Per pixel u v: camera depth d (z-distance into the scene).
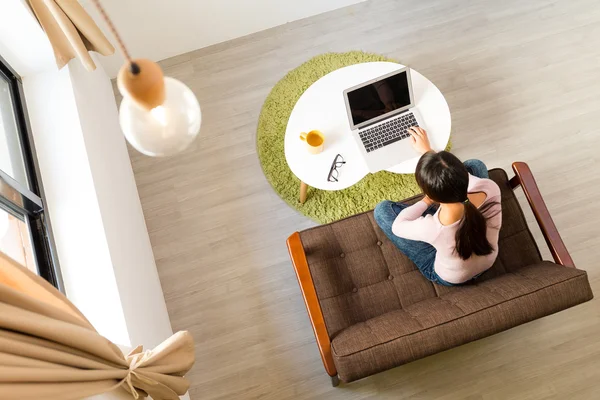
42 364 1.16
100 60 3.11
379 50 3.28
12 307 1.18
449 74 3.22
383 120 2.62
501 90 3.18
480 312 1.93
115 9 2.88
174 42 3.22
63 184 2.28
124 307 2.15
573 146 3.05
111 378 1.53
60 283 2.14
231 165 3.08
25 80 2.46
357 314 2.37
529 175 2.42
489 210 2.10
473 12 3.34
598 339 2.70
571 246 2.88
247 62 3.28
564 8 3.33
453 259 2.11
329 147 2.62
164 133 1.16
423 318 2.03
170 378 1.78
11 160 2.17
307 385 2.69
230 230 2.96
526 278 2.10
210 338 2.79
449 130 2.59
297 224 2.96
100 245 2.19
